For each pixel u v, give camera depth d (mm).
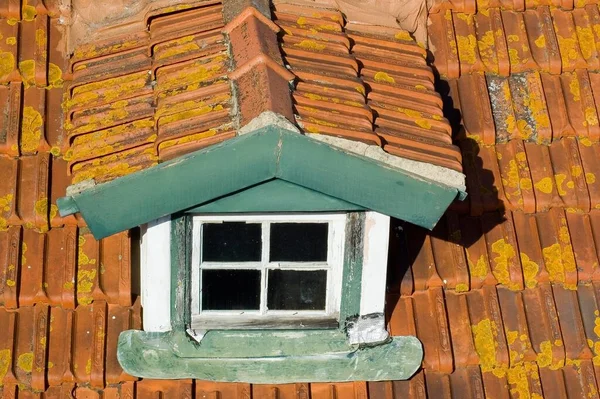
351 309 6426
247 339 6434
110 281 6656
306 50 6434
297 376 6559
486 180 7141
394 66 6672
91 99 6500
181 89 6219
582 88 7562
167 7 6859
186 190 5660
